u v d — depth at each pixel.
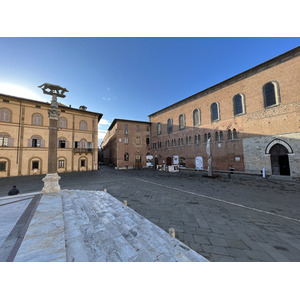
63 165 24.31
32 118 21.95
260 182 11.93
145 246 3.13
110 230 3.72
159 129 29.77
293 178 12.71
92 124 27.86
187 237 3.88
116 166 29.89
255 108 15.57
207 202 6.94
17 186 12.39
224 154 18.30
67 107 25.14
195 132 22.25
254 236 3.91
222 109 18.77
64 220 3.82
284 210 5.86
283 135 13.48
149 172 21.91
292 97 13.09
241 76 16.89
